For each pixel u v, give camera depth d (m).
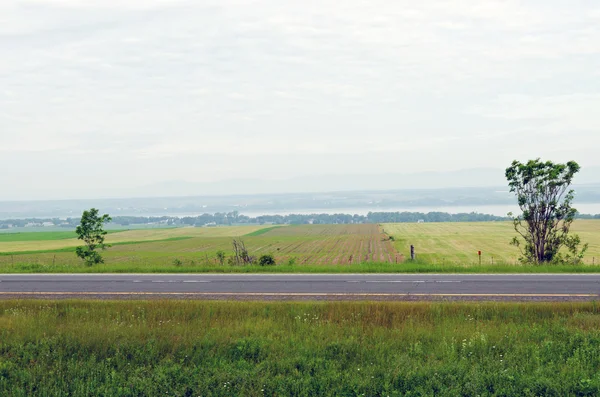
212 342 16.59
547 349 15.52
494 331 17.23
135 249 104.62
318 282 28.30
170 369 14.54
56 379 14.08
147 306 21.28
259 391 13.13
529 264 37.06
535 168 38.09
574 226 147.50
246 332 17.73
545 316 19.22
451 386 13.12
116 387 13.52
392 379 13.68
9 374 14.38
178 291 26.23
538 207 37.94
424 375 13.80
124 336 17.20
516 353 15.33
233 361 15.39
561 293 23.77
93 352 15.94
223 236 154.00
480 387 13.02
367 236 136.12
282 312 20.31
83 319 19.88
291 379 13.71
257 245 112.44
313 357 15.38
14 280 31.52
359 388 13.14
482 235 127.69
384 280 28.55
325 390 13.23
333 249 95.25
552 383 13.05
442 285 26.45
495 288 25.31
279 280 29.38
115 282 29.89
